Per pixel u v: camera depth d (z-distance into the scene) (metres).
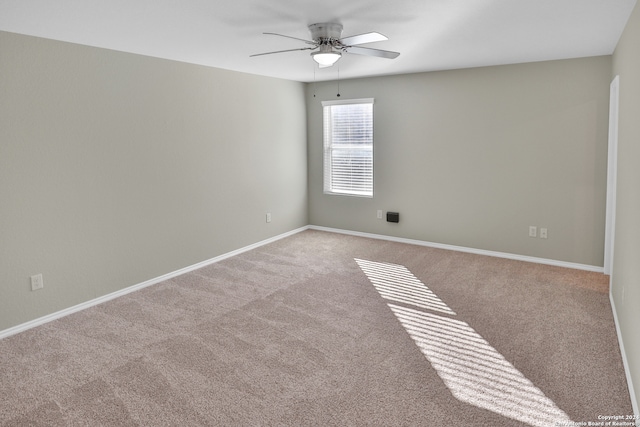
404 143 5.88
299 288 4.34
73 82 3.64
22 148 3.35
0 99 3.19
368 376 2.75
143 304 3.97
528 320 3.54
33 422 2.33
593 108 4.59
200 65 4.85
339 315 3.68
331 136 6.58
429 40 3.69
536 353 3.00
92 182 3.87
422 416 2.35
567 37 3.62
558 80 4.73
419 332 3.35
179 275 4.79
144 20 2.95
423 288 4.31
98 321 3.60
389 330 3.38
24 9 2.66
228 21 3.01
